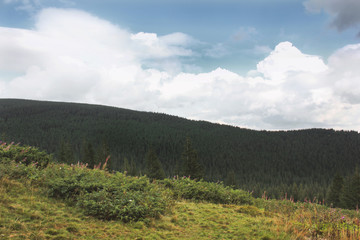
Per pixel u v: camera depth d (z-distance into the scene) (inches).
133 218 229.1
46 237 161.9
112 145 7303.2
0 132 7091.5
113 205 235.9
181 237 202.2
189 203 333.4
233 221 259.6
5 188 242.7
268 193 3339.1
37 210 209.5
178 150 7130.9
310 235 224.5
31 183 279.1
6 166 299.1
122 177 354.9
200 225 239.0
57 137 7372.1
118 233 192.2
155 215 248.4
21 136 6929.1
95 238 176.2
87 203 230.5
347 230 218.8
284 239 207.0
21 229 166.2
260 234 216.7
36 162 349.4
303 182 5659.5
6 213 186.4
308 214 276.1
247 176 5703.7
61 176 305.0
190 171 1657.2
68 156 2377.0
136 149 6835.6
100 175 341.4
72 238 167.6
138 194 279.9
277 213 317.1
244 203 387.9
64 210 225.8
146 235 197.5
